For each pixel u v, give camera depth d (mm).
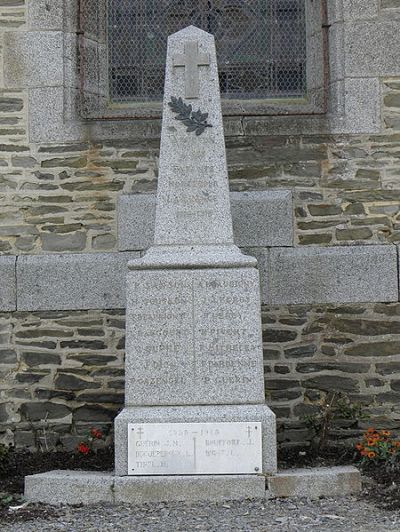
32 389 8094
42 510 6199
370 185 8164
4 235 8180
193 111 7020
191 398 6641
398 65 8195
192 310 6715
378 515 5891
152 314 6719
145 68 8609
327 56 8305
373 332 8055
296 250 8102
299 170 8180
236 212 8117
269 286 8070
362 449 7355
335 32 8281
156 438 6504
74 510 6207
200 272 6734
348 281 8062
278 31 8602
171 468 6469
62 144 8227
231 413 6531
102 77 8570
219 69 8594
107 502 6355
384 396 8031
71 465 7543
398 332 8055
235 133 8180
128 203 8133
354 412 7797
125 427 6531
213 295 6719
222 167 6984
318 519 5805
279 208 8109
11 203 8188
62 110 8211
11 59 8242
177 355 6684
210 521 5812
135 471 6480
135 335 6707
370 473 6961
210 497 6344
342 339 8062
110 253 8148
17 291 8102
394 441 7566
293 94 8578
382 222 8141
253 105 8477
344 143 8180
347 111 8180
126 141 8211
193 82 7031
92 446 7996
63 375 8102
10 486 6949
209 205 6941
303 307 8078
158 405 6641
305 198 8164
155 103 8602
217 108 7051
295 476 6391
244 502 6262
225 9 8602
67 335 8109
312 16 8508
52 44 8250
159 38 8609
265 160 8188
